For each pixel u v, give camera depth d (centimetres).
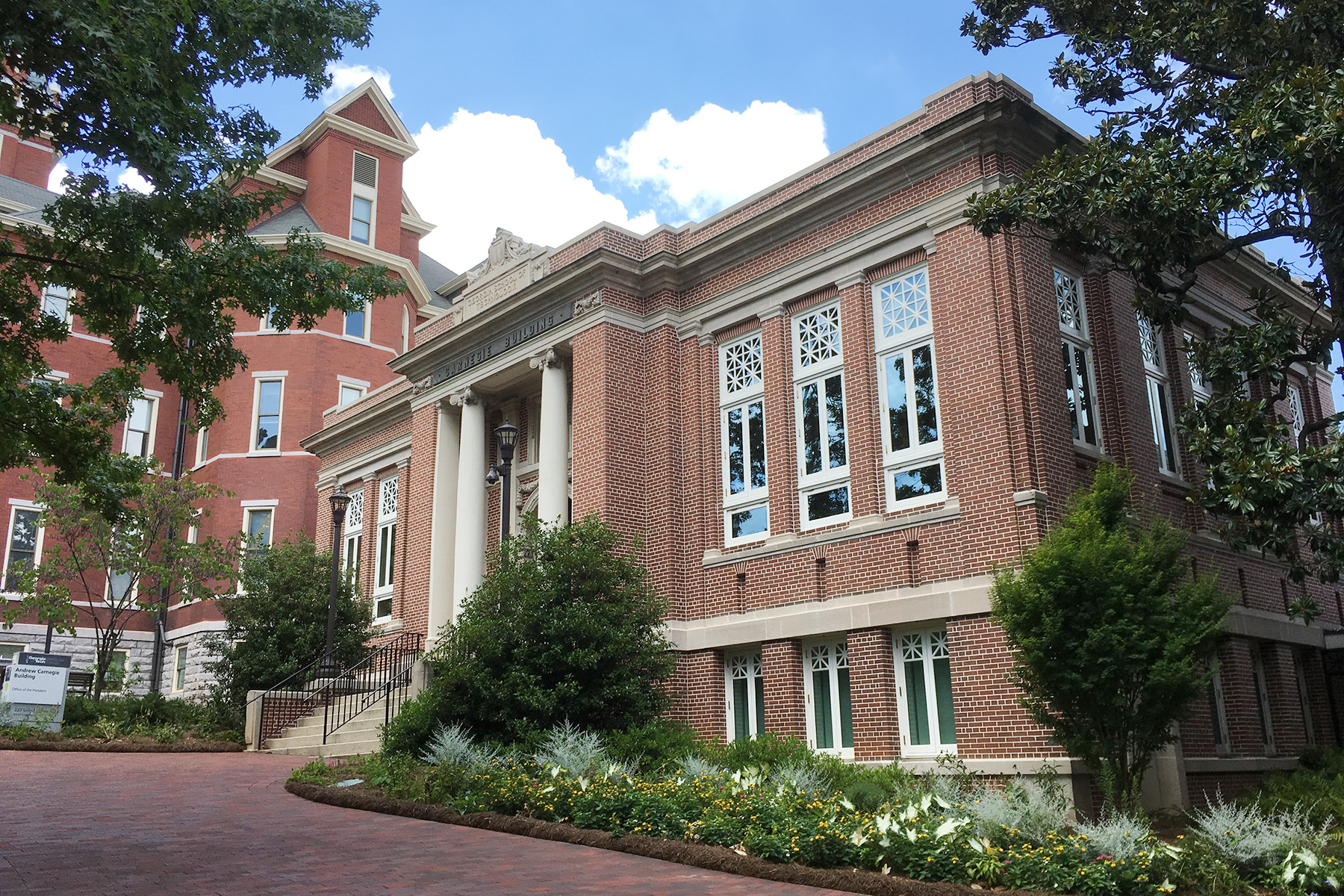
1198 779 1616
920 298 1736
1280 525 1277
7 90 983
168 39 998
